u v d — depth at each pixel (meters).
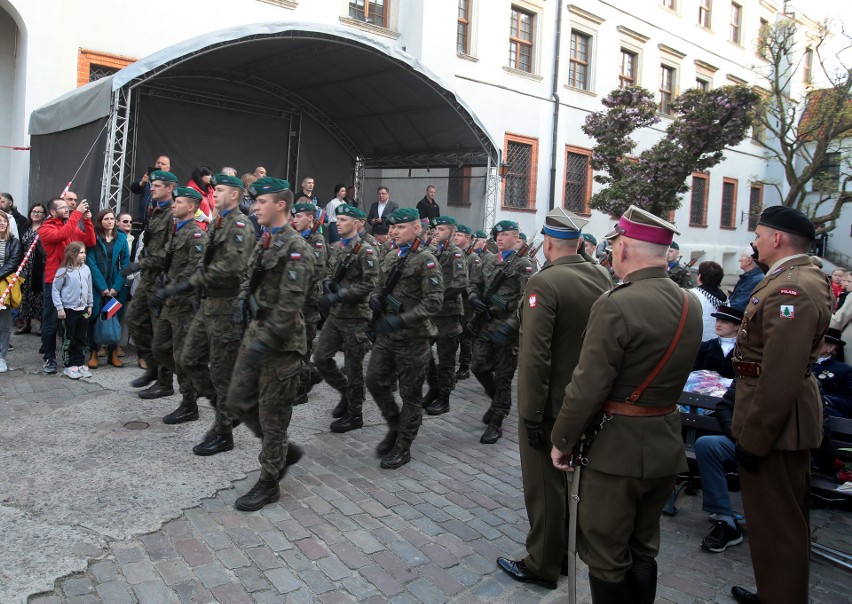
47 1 10.07
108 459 4.62
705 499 4.02
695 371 4.87
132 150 11.24
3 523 3.64
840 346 4.39
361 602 3.16
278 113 13.22
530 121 17.14
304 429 5.64
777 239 3.16
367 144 14.20
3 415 5.45
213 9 11.72
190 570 3.32
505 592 3.35
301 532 3.80
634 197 14.04
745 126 13.53
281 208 4.02
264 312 4.01
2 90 10.98
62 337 6.82
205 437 4.93
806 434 3.07
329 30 9.48
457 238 7.64
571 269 3.33
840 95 14.94
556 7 17.47
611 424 2.65
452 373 6.48
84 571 3.25
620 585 2.63
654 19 20.73
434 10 14.59
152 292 5.89
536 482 3.35
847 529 4.41
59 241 6.71
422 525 4.00
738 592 3.39
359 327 5.55
